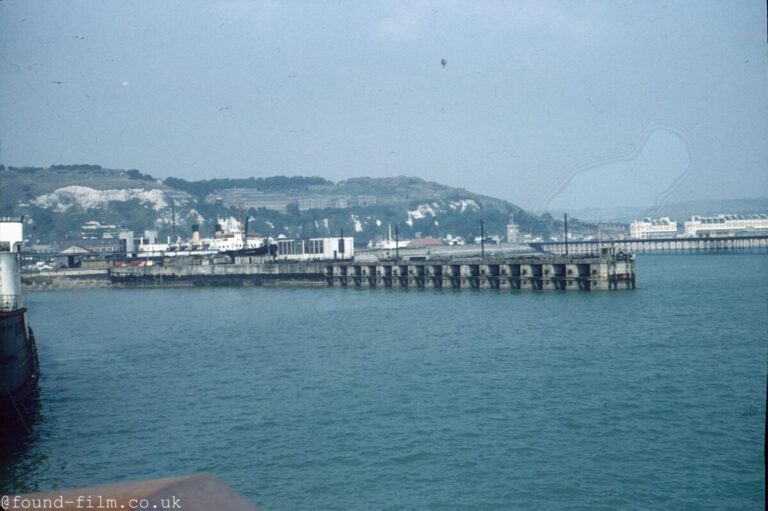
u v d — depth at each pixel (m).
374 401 44.97
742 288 127.31
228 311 112.62
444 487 29.95
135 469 33.81
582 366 54.88
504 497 28.75
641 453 33.56
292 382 52.44
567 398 44.22
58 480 32.78
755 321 80.06
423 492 29.47
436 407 42.88
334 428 38.97
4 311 48.31
